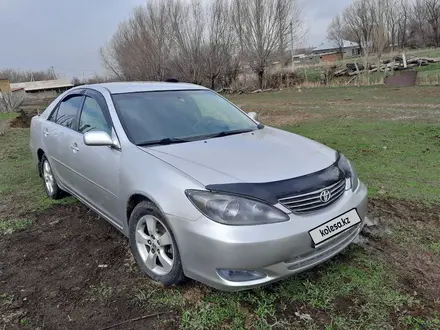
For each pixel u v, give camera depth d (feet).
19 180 18.79
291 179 8.13
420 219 12.35
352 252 10.33
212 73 97.91
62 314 8.28
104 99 11.47
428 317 7.79
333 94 58.95
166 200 8.18
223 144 10.00
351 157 20.52
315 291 8.64
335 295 8.54
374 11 82.17
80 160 11.76
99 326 7.86
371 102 44.37
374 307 8.13
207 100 12.96
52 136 14.03
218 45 96.73
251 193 7.66
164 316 8.09
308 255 7.97
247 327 7.68
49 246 11.46
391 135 25.26
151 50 102.37
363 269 9.52
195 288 8.93
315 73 91.81
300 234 7.62
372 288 8.76
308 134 27.73
